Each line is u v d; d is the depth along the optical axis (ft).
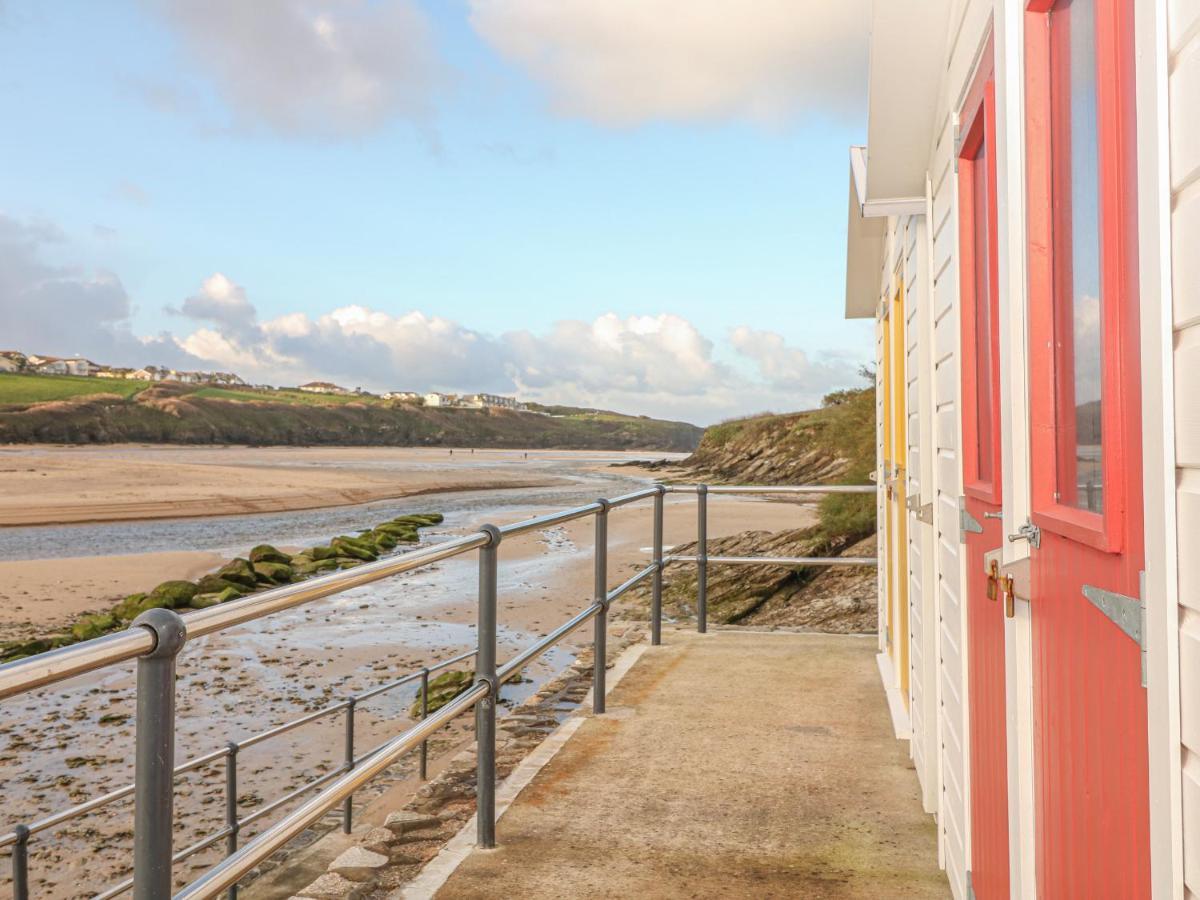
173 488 178.91
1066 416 5.26
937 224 10.13
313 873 16.38
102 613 61.05
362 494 180.34
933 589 11.33
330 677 39.32
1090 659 4.53
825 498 52.60
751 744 14.46
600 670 16.10
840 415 67.26
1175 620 3.34
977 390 8.38
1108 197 3.97
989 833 7.43
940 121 9.60
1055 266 5.43
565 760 13.82
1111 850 4.18
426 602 56.75
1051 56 5.42
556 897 9.59
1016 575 6.07
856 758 13.80
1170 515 3.34
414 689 37.24
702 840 11.02
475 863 10.39
